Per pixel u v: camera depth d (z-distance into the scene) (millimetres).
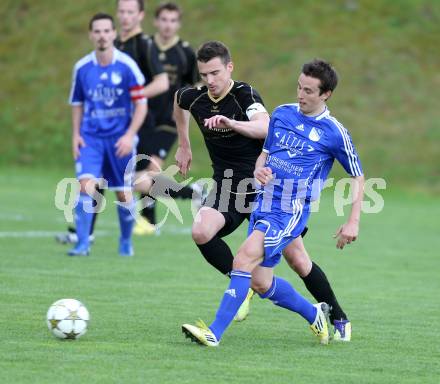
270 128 23562
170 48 48000
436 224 58219
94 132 38469
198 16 99500
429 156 82812
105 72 38031
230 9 100062
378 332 25016
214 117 23875
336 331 23906
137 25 42312
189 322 25188
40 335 22578
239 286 22109
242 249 22234
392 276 36594
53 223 50781
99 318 25281
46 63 98312
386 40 95500
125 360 20109
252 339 23359
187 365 19875
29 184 74750
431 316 27781
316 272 23859
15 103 93875
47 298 28188
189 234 48906
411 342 23688
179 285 32000
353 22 97938
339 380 19109
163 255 40125
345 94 89375
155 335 23156
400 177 80188
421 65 93062
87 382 18078
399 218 61438
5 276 32188
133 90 38188
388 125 86375
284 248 23047
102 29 37531
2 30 103188
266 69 92750
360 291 32562
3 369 18969
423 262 41125
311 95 22531
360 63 92562
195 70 48531
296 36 96188
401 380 19344
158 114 47062
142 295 29609
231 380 18703
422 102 89000
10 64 98875
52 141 88938
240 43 95625
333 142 22797
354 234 22609
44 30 102062
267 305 28938
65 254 38750
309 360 21016
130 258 38656
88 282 31734
